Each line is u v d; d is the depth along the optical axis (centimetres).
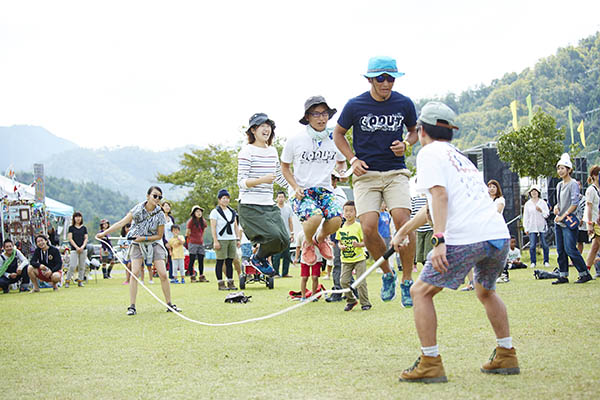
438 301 739
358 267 721
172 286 1283
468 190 366
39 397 358
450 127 385
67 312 795
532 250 1377
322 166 713
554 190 2741
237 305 823
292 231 1409
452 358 417
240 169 822
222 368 420
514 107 4231
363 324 585
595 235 966
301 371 401
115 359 462
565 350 419
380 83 573
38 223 1574
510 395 319
